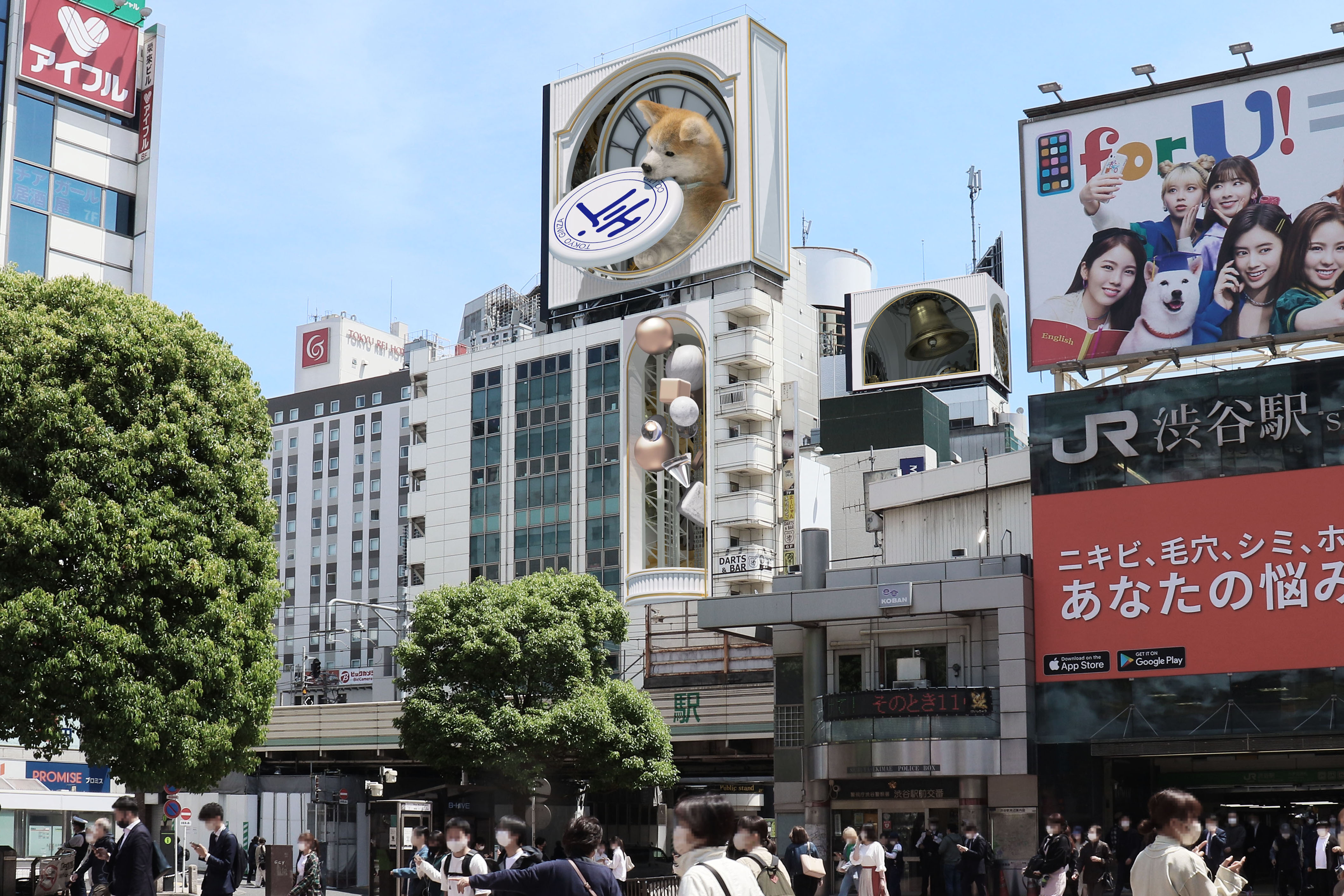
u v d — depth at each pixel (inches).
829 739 1408.7
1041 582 1371.8
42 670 1046.4
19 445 1094.4
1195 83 1381.6
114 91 1897.1
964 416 3641.7
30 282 1171.3
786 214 3105.3
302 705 2613.2
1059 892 900.6
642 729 1679.4
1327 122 1320.1
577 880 347.6
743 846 360.2
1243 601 1277.1
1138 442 1353.3
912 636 1456.7
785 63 3169.3
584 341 3166.8
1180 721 1280.8
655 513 3058.6
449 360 3425.2
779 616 1457.9
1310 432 1279.5
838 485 2508.6
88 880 801.6
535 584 1774.1
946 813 1378.0
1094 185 1412.4
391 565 4928.6
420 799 1740.9
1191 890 310.3
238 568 1186.6
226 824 628.7
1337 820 1072.8
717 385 2950.3
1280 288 1312.7
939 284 3752.5
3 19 1800.0
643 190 3053.6
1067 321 1400.1
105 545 1083.3
